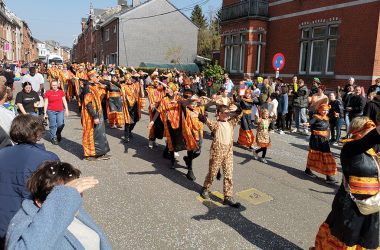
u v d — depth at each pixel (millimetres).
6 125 3551
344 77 14414
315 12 15727
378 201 3127
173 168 7016
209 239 4242
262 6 18469
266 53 19078
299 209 5234
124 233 4316
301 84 11656
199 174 6727
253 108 12172
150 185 6023
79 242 1881
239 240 4246
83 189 1843
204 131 11008
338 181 6566
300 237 4387
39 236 1619
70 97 16109
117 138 9742
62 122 8797
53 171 1932
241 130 8906
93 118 7207
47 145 8602
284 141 10047
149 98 8484
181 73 19000
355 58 13883
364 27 13438
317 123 6504
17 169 2572
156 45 35375
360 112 9219
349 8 14047
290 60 17359
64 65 20422
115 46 35031
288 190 6023
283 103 11156
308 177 6754
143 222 4625
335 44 15055
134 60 34750
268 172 6996
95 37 46250
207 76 19703
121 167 7027
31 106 8148
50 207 1700
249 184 6266
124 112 9164
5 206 2551
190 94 6367
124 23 33906
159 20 35156
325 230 3531
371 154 3344
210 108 16203
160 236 4273
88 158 7414
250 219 4836
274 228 4598
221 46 21406
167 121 6707
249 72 18984
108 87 11164
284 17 17641
